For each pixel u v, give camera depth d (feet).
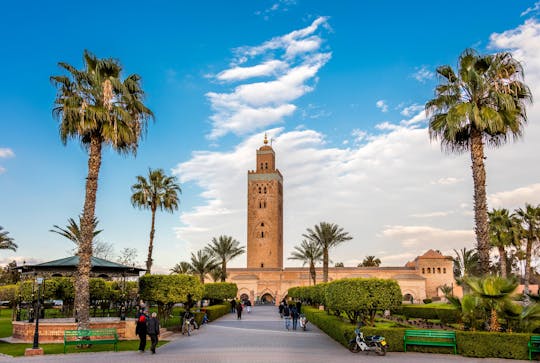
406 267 333.83
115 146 84.12
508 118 84.48
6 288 187.11
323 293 133.08
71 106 81.92
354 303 84.12
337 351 73.10
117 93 89.97
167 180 185.16
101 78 86.17
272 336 98.68
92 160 84.33
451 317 126.52
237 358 64.64
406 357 65.98
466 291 80.33
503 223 205.57
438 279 319.88
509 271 258.57
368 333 73.56
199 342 86.17
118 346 77.30
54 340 82.07
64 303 145.28
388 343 71.92
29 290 125.08
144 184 181.68
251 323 140.36
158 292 112.47
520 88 84.02
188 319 104.27
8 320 131.34
